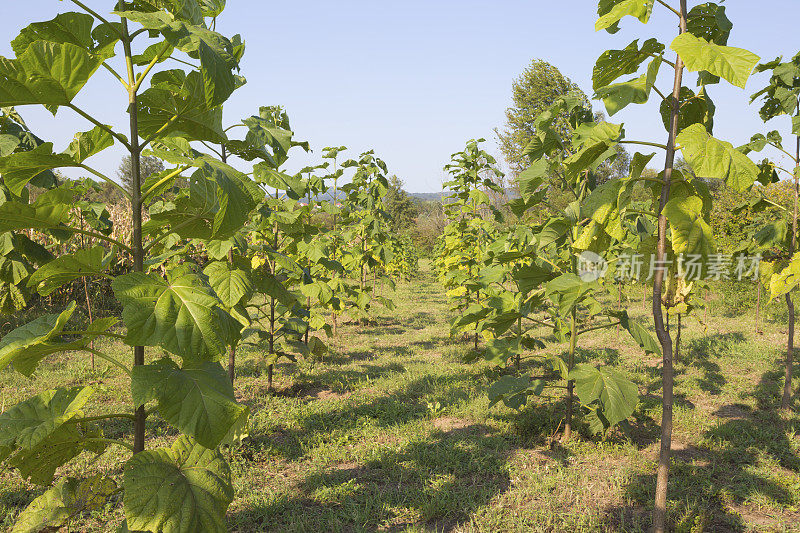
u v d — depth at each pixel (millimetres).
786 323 10391
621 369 7152
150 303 1778
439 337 9539
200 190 1878
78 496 2115
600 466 4227
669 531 3344
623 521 3346
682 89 2719
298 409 5398
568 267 4875
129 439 4559
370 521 3418
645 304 12938
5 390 5664
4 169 1748
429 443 4582
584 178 4164
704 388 6371
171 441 4535
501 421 5109
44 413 1942
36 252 4164
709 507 3635
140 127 2104
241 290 3148
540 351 8258
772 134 5453
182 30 1711
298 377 6660
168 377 1839
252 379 6520
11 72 1550
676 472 4125
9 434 1817
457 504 3621
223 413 1828
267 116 4922
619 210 2557
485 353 5211
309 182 7281
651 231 6105
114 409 5133
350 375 6848
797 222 5578
